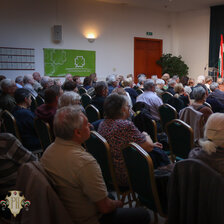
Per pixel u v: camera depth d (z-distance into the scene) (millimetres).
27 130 2969
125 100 2070
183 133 2441
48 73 8664
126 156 1787
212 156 1322
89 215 1370
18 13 7945
